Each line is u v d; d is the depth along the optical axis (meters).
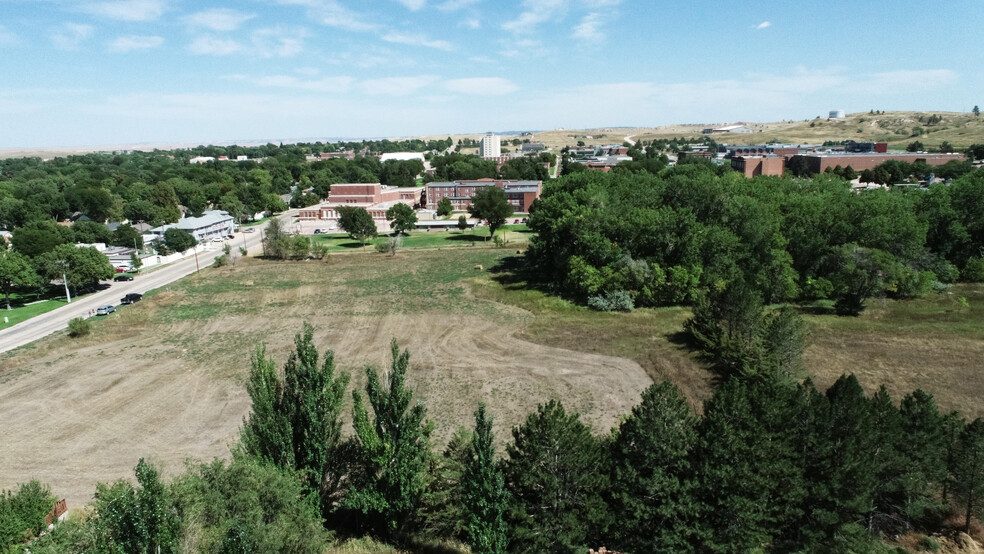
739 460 28.34
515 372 58.56
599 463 29.91
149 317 81.00
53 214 174.88
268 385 32.03
